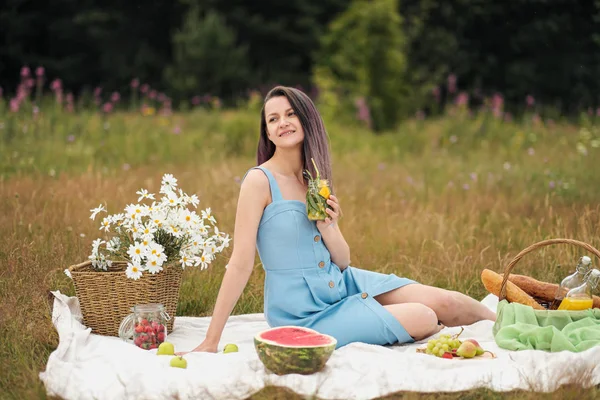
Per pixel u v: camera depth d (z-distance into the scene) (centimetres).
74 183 982
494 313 558
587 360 435
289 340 437
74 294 615
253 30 3186
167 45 3238
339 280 526
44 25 3169
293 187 528
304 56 3288
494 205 978
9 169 1138
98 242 549
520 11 3009
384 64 2092
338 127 1861
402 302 537
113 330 534
